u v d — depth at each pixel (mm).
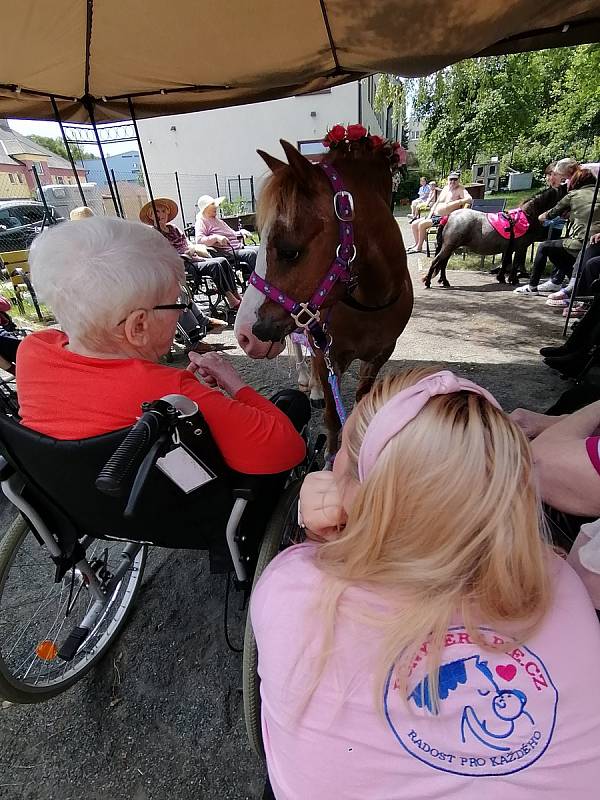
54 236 931
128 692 1494
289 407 1566
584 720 548
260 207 1629
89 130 3672
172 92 2984
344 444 730
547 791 528
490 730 533
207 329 5027
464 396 602
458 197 8523
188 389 977
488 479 546
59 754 1338
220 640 1651
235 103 3363
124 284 911
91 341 974
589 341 3379
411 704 537
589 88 9508
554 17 2043
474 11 1975
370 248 1812
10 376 3902
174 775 1290
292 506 1402
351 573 586
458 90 6066
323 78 3115
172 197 14688
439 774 534
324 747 560
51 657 1474
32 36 2213
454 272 7605
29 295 6395
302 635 581
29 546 2004
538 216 6191
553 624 570
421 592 550
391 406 607
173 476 982
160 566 1977
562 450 890
